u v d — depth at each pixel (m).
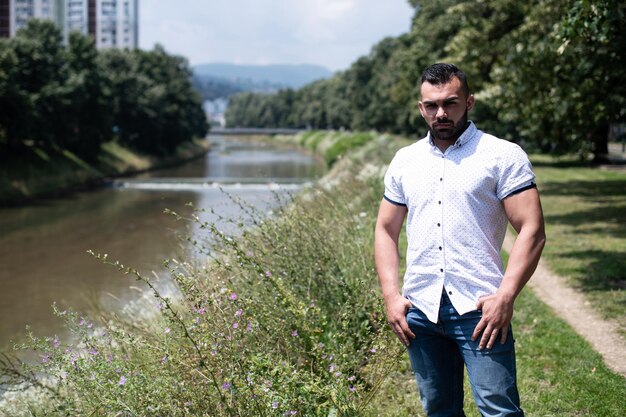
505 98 17.89
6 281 18.31
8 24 137.25
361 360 4.83
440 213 3.02
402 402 4.85
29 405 4.58
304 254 5.54
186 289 4.11
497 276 2.99
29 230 27.56
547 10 14.84
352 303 5.13
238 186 43.00
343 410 3.57
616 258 10.19
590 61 11.82
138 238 25.23
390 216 3.22
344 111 131.88
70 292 16.78
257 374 3.58
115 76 65.62
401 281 8.11
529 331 6.70
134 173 58.06
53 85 46.62
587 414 4.71
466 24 23.97
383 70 89.12
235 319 4.12
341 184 14.45
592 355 5.92
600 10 8.54
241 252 4.60
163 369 3.78
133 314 6.50
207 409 3.57
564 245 11.63
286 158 82.00
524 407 4.81
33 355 6.79
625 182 23.41
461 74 3.04
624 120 16.78
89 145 52.56
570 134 17.33
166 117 73.19
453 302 2.97
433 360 3.11
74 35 54.56
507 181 2.95
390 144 29.00
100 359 3.97
